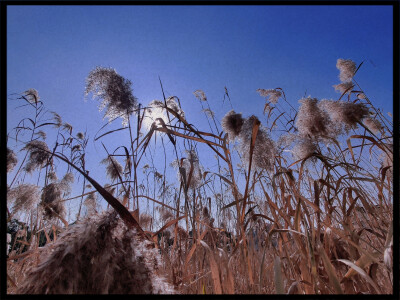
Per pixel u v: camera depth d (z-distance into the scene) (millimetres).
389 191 2094
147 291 1569
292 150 2334
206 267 2398
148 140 2268
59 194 3145
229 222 2859
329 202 2074
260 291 1710
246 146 2166
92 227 1621
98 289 1472
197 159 2906
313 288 1652
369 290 1733
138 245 1812
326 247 1910
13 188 2926
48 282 1440
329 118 2195
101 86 2443
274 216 2088
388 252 1521
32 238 2705
